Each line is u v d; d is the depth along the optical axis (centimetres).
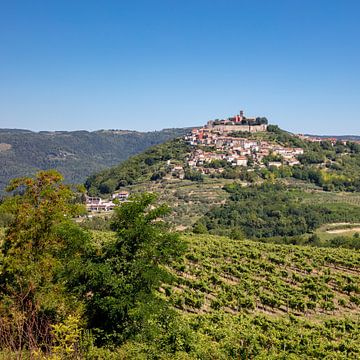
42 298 1795
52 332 1280
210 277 4634
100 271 1792
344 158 18800
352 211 11650
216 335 2845
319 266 5581
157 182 15750
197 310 3775
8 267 1928
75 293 1858
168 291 3991
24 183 2203
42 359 1148
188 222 11350
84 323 1753
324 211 11675
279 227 10819
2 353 1122
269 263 5512
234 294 4169
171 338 2108
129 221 1952
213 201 13175
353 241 8488
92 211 12675
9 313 1533
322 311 4069
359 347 2884
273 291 4397
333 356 2720
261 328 3291
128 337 1830
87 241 1964
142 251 1920
